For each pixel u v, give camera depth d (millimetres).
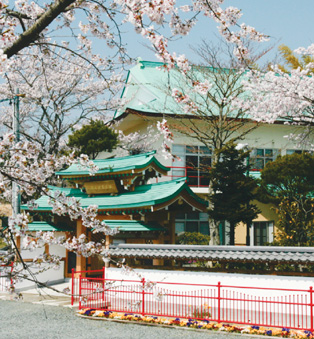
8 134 6016
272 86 17750
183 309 12820
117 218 17203
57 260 6984
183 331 11602
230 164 16344
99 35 6152
